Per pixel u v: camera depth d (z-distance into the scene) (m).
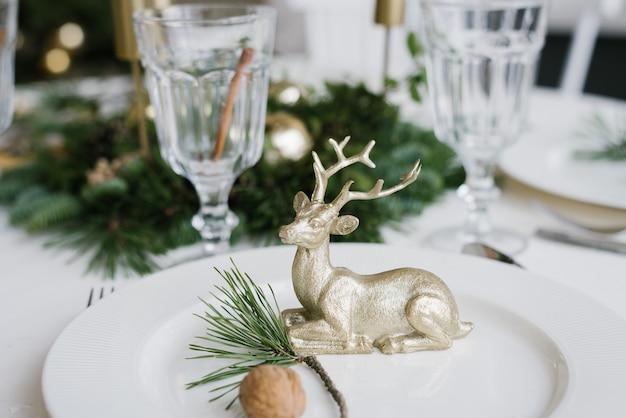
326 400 0.40
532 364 0.43
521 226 0.61
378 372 0.42
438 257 0.51
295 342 0.43
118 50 0.62
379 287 0.44
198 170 0.55
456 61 0.60
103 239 0.58
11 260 0.56
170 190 0.61
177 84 0.53
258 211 0.59
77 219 0.63
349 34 1.18
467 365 0.43
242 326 0.46
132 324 0.45
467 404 0.40
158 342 0.44
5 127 0.69
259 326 0.43
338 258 0.51
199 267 0.50
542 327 0.44
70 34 1.49
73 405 0.38
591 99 0.91
